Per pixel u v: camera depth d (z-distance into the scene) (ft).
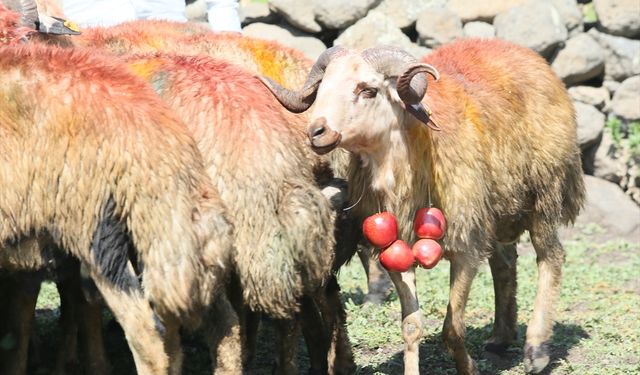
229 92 30.55
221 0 45.09
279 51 38.27
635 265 50.72
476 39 37.70
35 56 27.89
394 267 31.04
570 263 51.16
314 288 30.63
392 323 41.57
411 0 63.93
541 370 35.68
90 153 27.04
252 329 35.29
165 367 27.50
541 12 61.72
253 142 29.50
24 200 27.37
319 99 30.07
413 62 30.07
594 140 61.05
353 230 33.32
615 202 59.06
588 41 62.08
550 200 36.50
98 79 27.84
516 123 34.71
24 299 31.71
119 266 27.48
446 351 37.86
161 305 27.25
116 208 27.20
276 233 29.14
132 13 45.88
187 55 33.42
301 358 38.22
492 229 33.73
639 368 35.47
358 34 62.54
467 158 31.81
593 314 42.32
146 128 27.40
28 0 33.40
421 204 31.76
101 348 32.96
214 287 27.96
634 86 60.95
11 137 27.25
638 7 62.18
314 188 30.07
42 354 37.65
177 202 27.27
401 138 31.01
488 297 44.96
